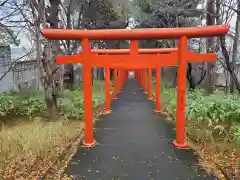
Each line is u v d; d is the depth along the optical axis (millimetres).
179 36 5660
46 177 4566
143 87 19797
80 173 4770
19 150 5457
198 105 7809
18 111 8531
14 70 14469
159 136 7109
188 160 5320
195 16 13922
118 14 17281
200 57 5777
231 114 6824
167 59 6094
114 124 8648
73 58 6105
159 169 4910
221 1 9727
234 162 5020
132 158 5484
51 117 8266
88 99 6277
